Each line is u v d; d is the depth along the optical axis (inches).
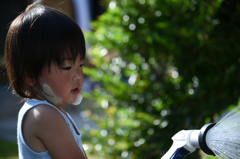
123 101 414.9
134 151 388.5
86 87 997.2
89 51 438.3
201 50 358.3
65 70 179.2
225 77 331.9
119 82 413.4
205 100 359.3
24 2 1150.3
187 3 367.6
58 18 182.2
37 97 185.2
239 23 341.4
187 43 365.1
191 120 367.6
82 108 908.0
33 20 180.9
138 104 405.4
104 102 421.7
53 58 176.4
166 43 364.5
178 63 375.9
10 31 186.7
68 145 173.6
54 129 173.0
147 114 390.6
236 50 341.1
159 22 380.8
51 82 179.0
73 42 181.0
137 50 404.8
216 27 346.3
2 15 1213.7
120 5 404.8
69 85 181.0
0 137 833.5
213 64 355.6
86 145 412.8
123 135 398.3
